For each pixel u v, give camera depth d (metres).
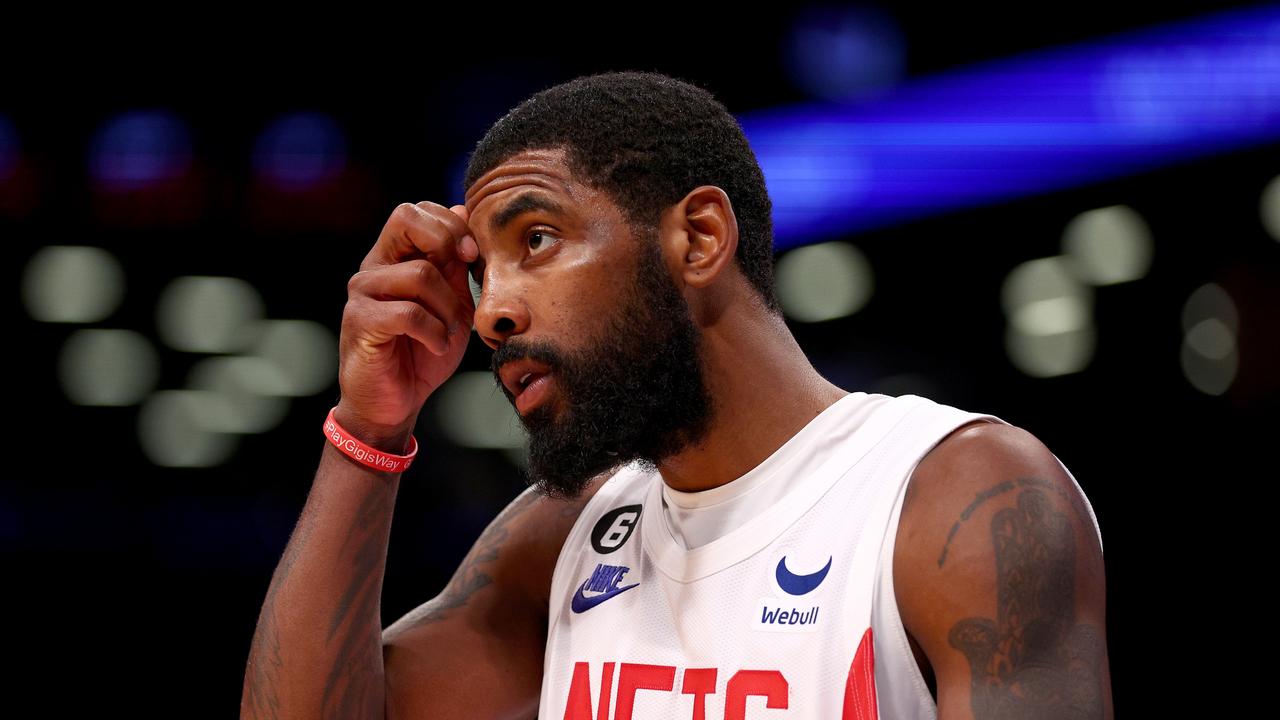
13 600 24.14
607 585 5.88
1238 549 26.58
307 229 25.11
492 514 26.02
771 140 24.78
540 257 5.45
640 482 6.36
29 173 24.41
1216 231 25.42
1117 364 27.95
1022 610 4.70
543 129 5.57
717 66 24.17
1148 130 23.47
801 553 5.25
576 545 6.23
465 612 6.48
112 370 26.31
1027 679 4.61
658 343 5.43
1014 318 28.16
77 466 26.33
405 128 24.69
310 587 5.94
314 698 5.85
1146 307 27.30
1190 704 26.16
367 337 5.91
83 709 22.97
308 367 26.67
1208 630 26.31
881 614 4.98
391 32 23.77
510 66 24.27
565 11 23.47
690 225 5.52
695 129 5.68
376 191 24.86
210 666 23.91
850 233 25.73
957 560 4.84
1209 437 27.28
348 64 24.17
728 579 5.38
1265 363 26.39
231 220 25.03
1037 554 4.78
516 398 5.55
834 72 24.22
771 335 5.75
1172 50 23.03
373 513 6.09
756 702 5.05
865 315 28.38
